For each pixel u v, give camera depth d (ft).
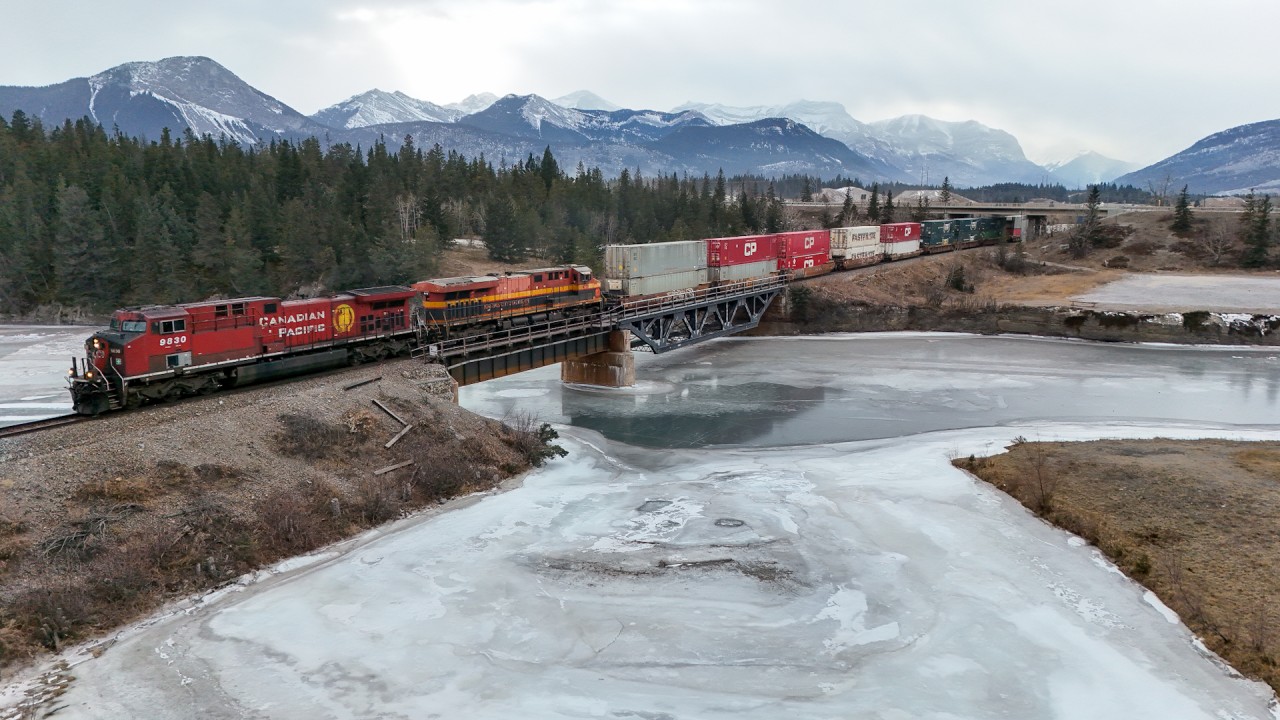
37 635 79.15
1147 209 488.85
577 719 72.18
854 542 114.11
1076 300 325.83
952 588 99.81
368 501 115.34
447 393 154.61
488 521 118.21
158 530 95.35
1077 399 211.82
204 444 110.93
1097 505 126.21
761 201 483.92
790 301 316.19
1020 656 84.17
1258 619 89.20
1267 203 397.19
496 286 188.34
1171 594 96.32
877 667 82.02
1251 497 123.75
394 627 87.25
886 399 212.64
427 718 71.92
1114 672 81.10
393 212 360.48
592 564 105.09
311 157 432.66
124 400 117.29
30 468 95.61
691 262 267.59
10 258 289.53
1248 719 73.26
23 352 230.07
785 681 79.25
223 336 129.80
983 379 236.22
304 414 125.70
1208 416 193.16
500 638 86.02
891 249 381.19
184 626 85.56
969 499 132.16
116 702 72.28
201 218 293.43
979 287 368.27
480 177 458.09
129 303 284.41
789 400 211.61
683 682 78.79
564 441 167.63
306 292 294.05
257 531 101.86
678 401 209.97
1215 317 286.05
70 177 331.57
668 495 133.59
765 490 137.08
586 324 208.13
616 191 465.88
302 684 76.33
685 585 99.81
